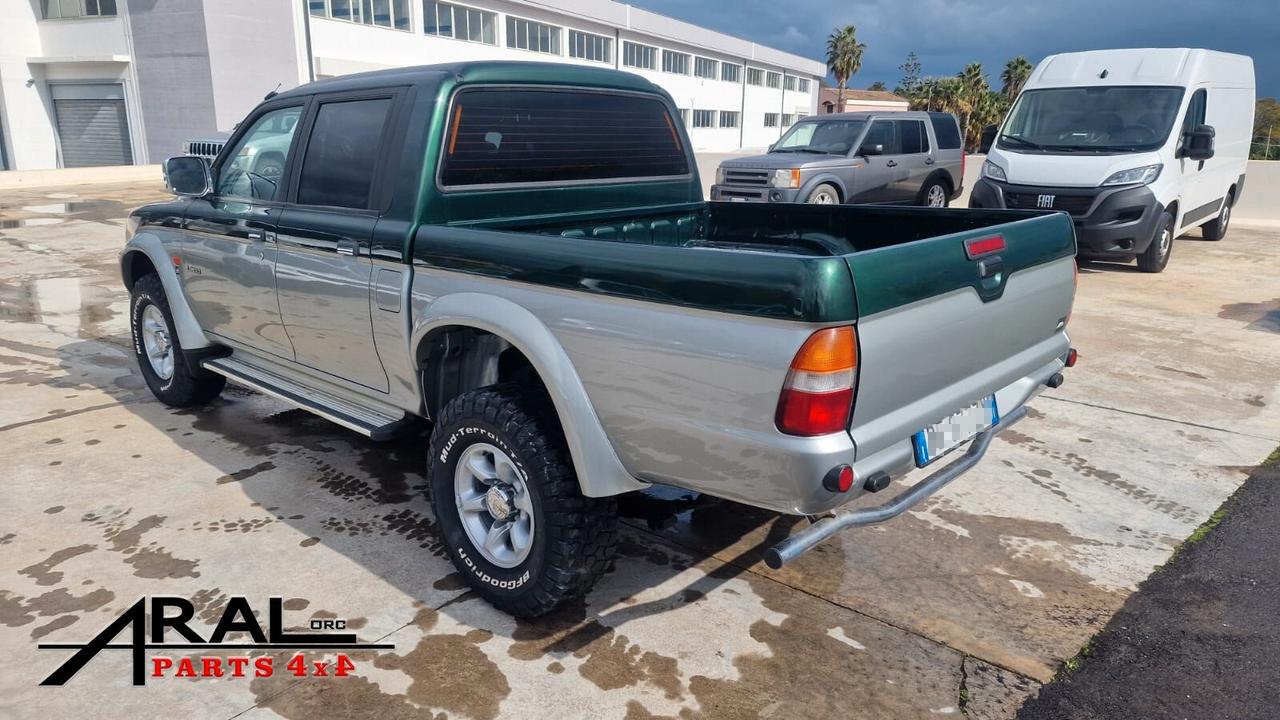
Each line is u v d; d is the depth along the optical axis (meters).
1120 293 8.87
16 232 12.96
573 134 3.95
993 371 3.06
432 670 2.77
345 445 4.64
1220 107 10.75
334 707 2.59
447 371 3.32
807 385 2.28
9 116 30.50
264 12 28.66
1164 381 5.96
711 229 4.81
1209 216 11.49
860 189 12.23
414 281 3.22
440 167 3.35
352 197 3.57
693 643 2.94
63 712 2.55
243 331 4.34
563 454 2.83
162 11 28.28
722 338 2.39
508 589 2.99
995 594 3.28
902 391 2.56
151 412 5.14
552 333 2.79
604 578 3.36
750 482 2.45
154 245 4.79
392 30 31.83
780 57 60.28
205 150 11.45
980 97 67.12
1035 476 4.37
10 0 29.89
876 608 3.18
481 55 35.25
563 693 2.66
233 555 3.46
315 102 3.83
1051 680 2.77
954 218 3.88
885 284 2.39
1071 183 9.24
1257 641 2.99
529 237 2.85
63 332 7.06
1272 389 5.80
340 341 3.67
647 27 43.81
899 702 2.65
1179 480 4.34
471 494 3.13
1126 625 3.08
